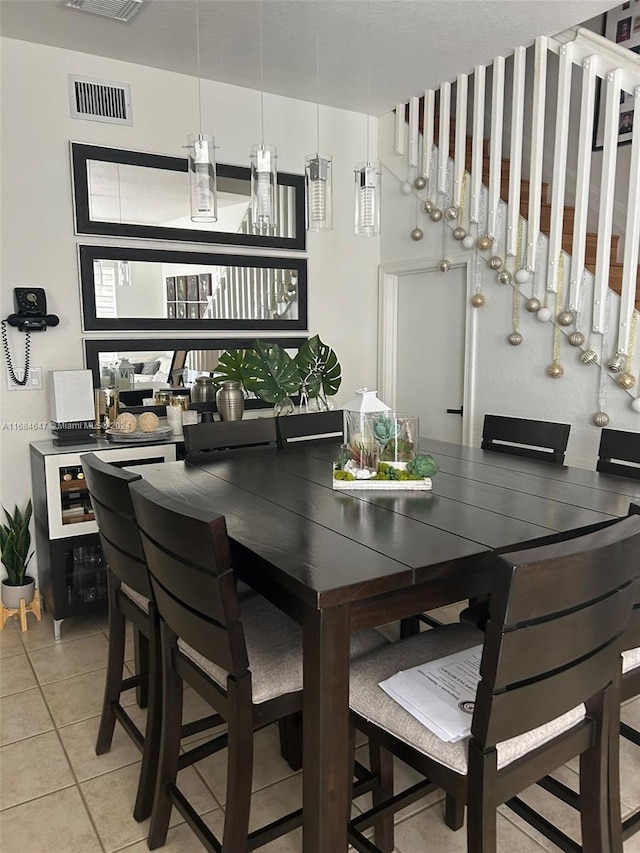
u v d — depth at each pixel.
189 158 2.44
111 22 2.91
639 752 2.11
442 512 1.79
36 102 3.13
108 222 3.37
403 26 3.02
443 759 1.26
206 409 3.78
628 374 3.01
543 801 1.88
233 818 1.43
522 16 2.94
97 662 2.74
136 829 1.79
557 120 3.18
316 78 3.63
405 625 2.40
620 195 3.87
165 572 1.47
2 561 3.08
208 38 3.10
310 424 3.11
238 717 1.40
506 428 2.89
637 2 3.68
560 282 3.30
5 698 2.46
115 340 3.44
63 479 2.88
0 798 1.92
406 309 4.46
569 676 1.24
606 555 1.18
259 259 3.91
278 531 1.62
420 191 4.07
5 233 3.10
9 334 3.15
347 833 1.41
